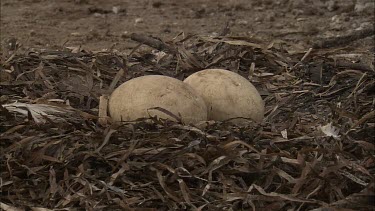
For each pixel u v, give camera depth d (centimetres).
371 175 524
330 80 744
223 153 539
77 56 759
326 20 1261
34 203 524
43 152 539
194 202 516
